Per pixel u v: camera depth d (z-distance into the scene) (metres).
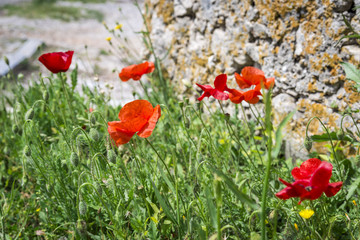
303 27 2.82
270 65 3.14
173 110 3.82
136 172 2.35
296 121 3.01
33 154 2.50
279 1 2.92
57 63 2.60
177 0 4.03
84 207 1.89
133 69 3.03
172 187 1.96
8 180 2.90
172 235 2.16
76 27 9.35
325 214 2.00
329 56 2.69
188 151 2.83
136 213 2.17
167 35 4.25
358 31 2.52
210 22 3.68
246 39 3.32
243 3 3.26
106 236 2.22
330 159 2.55
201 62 3.86
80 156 2.36
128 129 1.80
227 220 2.14
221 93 2.03
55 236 2.35
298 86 2.94
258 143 3.27
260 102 3.33
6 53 7.05
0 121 3.79
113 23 9.72
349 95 2.62
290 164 2.72
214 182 1.50
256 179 2.36
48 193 2.44
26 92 3.92
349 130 2.39
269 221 1.95
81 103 3.57
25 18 10.05
